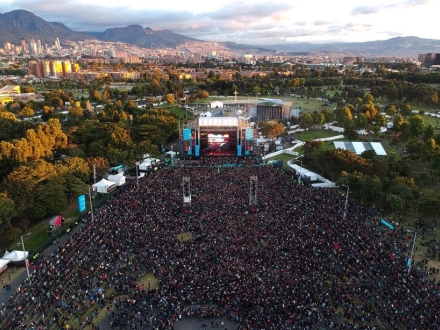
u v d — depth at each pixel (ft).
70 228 313.94
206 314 201.87
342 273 230.48
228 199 348.18
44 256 267.59
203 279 223.30
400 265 237.86
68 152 500.33
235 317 198.80
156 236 273.75
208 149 566.36
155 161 505.66
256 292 210.59
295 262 240.12
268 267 234.38
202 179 413.18
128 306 210.59
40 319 198.80
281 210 320.70
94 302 213.66
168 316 201.36
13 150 414.41
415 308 197.36
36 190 330.13
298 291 212.23
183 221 299.38
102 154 485.97
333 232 278.87
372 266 235.20
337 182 382.63
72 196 381.40
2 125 542.98
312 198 352.49
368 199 341.00
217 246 259.39
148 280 234.17
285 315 196.34
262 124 652.48
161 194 363.56
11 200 301.22
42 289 218.79
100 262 246.47
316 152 470.80
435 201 307.78
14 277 244.22
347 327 190.70
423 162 456.86
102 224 293.23
